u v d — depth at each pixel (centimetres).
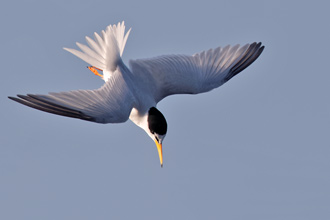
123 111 1134
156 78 1323
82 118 1061
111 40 1262
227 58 1393
